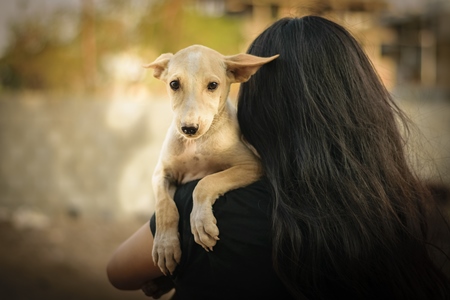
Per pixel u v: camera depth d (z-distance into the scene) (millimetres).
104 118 8547
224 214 1570
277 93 1667
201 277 1576
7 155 8328
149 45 10195
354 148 1600
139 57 10078
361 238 1515
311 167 1559
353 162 1567
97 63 10047
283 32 1751
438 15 13484
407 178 1703
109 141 8570
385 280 1541
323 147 1576
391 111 1736
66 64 9969
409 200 1646
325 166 1559
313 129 1595
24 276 5656
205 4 12055
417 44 13938
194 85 1857
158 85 10000
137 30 10219
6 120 8320
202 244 1546
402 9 13359
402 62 13914
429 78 13922
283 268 1496
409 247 1594
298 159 1584
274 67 1700
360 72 1684
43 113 8406
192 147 1915
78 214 8289
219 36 10680
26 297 5152
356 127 1612
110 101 8555
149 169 8633
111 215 8453
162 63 2000
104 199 8547
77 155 8484
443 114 8898
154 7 10266
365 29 12625
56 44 9992
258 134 1710
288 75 1662
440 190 1971
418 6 13500
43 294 5266
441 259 1836
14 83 9930
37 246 6660
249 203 1586
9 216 7816
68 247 6734
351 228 1516
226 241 1544
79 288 5516
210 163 1909
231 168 1786
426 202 1816
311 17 1781
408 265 1577
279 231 1498
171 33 10297
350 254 1498
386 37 13383
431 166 2119
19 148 8352
